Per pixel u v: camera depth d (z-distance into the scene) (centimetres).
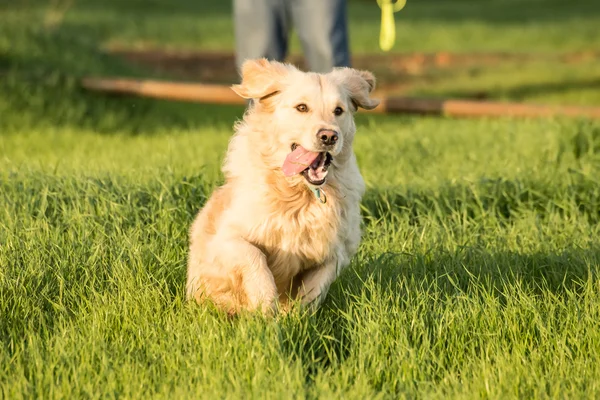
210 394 593
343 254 768
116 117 1870
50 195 994
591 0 5603
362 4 5925
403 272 856
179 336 682
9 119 1770
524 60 3322
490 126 1678
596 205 1121
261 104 768
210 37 3784
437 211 1040
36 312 723
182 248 877
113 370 628
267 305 703
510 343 707
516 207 1118
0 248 826
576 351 703
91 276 795
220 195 771
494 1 5997
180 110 2067
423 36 3922
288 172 705
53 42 2295
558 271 875
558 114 1695
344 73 795
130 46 3450
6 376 617
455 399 600
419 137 1565
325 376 624
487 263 880
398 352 666
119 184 1047
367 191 1121
